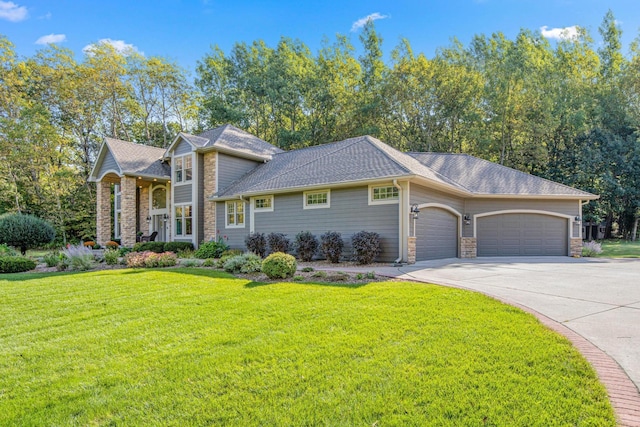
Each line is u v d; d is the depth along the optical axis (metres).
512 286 7.77
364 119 31.17
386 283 8.04
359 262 12.27
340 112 32.19
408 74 29.28
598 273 10.02
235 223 17.67
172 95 33.91
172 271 10.66
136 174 19.88
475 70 28.59
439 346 4.00
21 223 18.20
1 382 3.50
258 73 33.03
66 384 3.42
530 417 2.62
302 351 3.99
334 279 8.68
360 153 15.05
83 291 7.79
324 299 6.47
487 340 4.15
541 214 17.03
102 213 22.45
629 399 2.87
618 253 18.97
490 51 29.45
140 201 23.97
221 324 5.13
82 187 30.33
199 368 3.64
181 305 6.34
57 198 26.88
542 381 3.15
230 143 19.66
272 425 2.64
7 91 26.62
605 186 26.81
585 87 28.44
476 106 29.20
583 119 26.34
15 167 26.12
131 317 5.66
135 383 3.39
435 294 6.66
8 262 11.66
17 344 4.55
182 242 18.84
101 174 22.53
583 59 30.55
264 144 22.19
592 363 3.54
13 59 27.62
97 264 13.06
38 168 26.48
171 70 33.16
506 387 3.05
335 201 13.77
